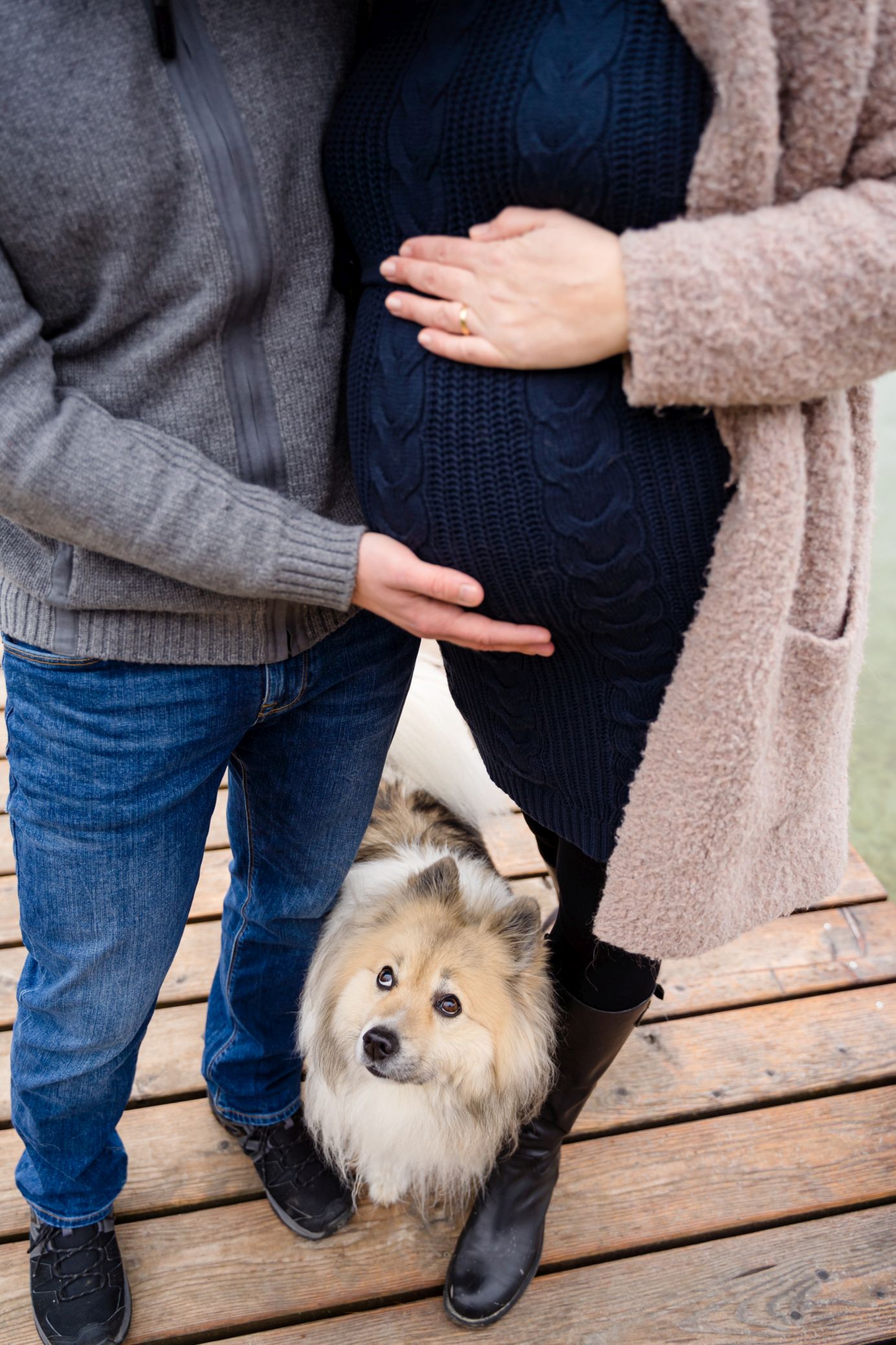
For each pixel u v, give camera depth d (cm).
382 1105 168
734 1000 209
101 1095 136
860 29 75
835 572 95
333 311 106
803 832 113
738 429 88
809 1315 164
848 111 78
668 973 213
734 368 81
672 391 84
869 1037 205
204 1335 159
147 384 97
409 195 94
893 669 343
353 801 139
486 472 94
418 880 176
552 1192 173
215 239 92
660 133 82
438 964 165
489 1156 167
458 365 93
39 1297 153
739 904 111
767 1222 176
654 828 103
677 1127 188
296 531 99
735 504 90
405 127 92
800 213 80
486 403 92
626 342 85
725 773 97
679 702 97
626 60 82
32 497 91
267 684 117
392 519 103
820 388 83
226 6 90
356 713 131
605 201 86
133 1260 165
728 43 75
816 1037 204
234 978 158
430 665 221
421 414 96
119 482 93
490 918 172
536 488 93
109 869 116
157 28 86
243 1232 171
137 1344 157
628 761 110
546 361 88
